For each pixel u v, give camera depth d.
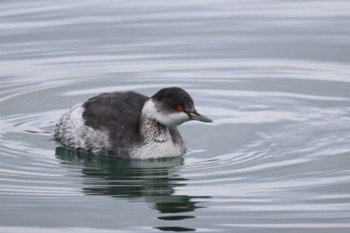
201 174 14.95
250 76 19.70
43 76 19.66
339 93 18.70
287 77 19.59
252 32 21.97
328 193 13.98
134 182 14.70
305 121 17.34
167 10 23.52
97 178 14.86
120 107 16.20
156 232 12.73
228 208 13.51
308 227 12.80
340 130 16.81
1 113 17.83
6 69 19.95
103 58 20.64
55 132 16.72
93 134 16.03
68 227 12.94
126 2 24.20
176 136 15.97
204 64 20.38
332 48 20.92
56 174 15.05
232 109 18.11
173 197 13.98
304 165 15.19
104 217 13.25
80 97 18.61
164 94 15.41
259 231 12.72
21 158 15.69
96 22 22.50
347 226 12.80
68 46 21.20
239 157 15.65
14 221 13.12
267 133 16.77
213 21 22.69
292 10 23.47
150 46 21.30
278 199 13.81
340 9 23.42
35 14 23.03
